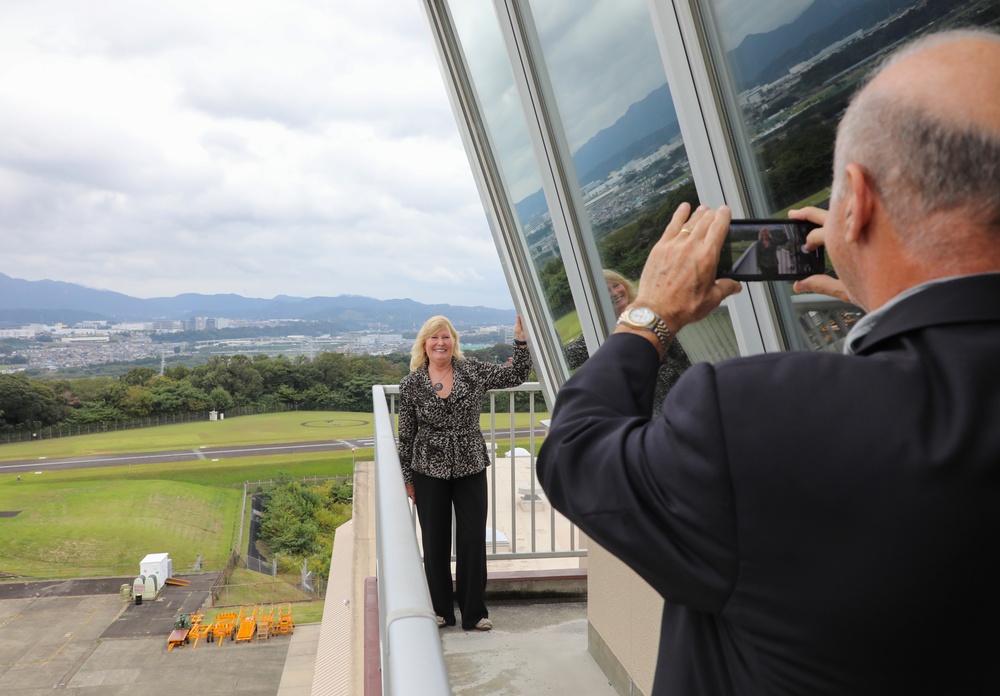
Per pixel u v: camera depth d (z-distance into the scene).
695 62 1.71
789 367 0.62
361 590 6.89
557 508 0.76
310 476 60.38
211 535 54.25
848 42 1.35
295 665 37.53
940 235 0.59
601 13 2.23
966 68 0.58
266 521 56.12
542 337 3.73
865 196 0.64
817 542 0.57
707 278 0.84
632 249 2.50
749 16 1.56
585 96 2.54
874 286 0.66
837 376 0.60
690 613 0.71
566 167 2.89
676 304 0.84
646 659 2.50
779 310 1.81
